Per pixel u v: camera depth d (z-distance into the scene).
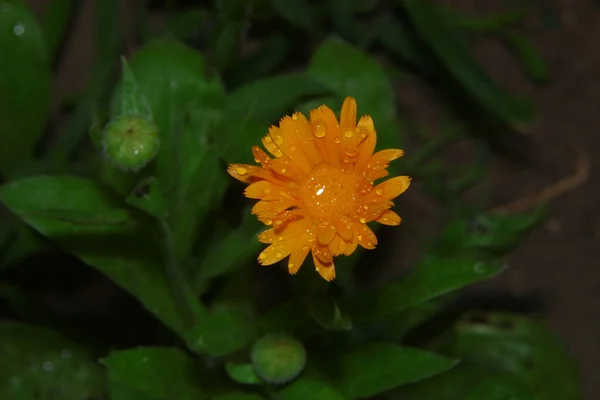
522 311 0.69
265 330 0.58
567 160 0.71
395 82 0.71
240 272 0.61
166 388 0.58
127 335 0.67
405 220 0.70
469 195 0.70
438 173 0.70
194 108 0.61
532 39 0.72
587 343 0.69
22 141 0.65
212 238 0.63
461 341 0.67
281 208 0.53
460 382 0.64
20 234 0.65
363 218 0.53
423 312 0.64
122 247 0.60
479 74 0.68
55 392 0.64
